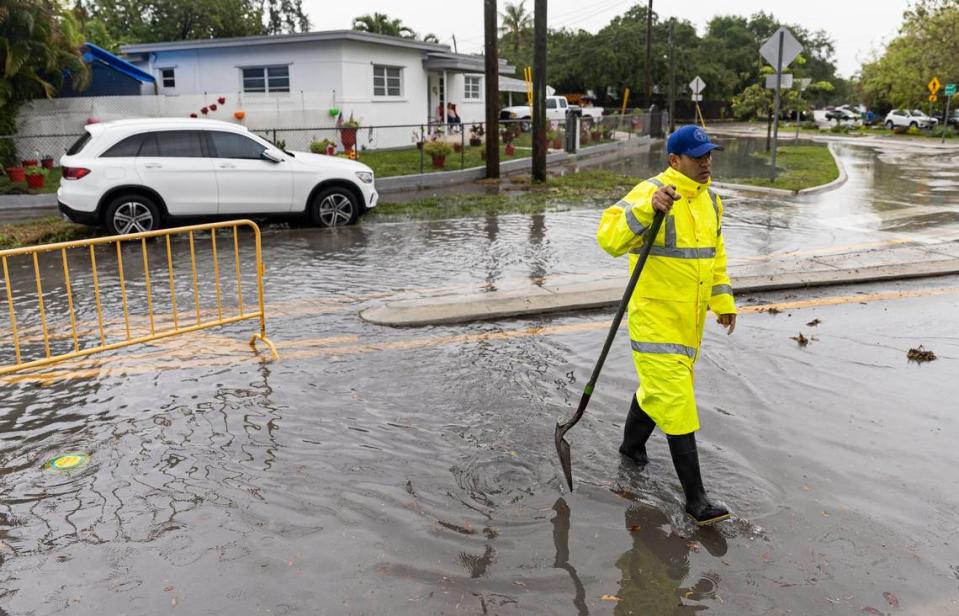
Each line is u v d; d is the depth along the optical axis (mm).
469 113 30359
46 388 5117
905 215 12523
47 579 3133
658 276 3533
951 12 41219
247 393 5016
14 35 17531
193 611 2934
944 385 5141
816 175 18609
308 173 11469
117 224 10672
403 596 3020
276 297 7449
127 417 4656
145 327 6492
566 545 3361
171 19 37406
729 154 26641
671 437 3551
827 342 5988
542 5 16906
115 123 10820
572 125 26266
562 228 11484
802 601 2992
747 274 7898
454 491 3805
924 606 2963
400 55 24703
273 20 47031
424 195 15727
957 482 3902
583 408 3760
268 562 3240
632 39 55500
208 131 11047
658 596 3023
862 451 4230
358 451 4211
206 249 9953
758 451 4223
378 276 8344
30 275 8445
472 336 6152
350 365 5508
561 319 6641
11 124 18109
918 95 45438
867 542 3385
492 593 3039
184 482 3896
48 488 3844
